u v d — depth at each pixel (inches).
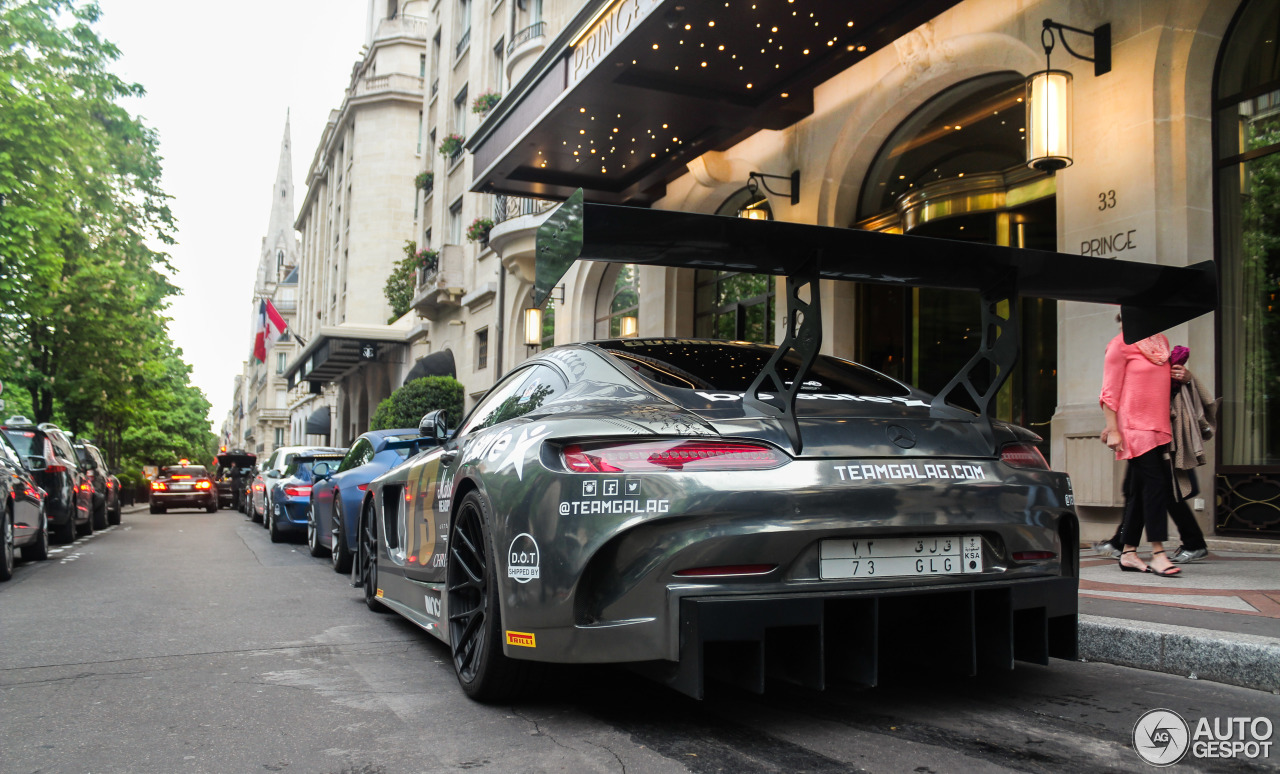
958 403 342.0
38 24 737.0
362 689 132.4
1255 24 247.4
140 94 835.4
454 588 132.0
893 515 100.6
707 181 441.1
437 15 1101.7
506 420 136.8
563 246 104.0
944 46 324.5
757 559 96.6
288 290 3545.8
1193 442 202.4
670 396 113.2
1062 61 280.5
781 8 306.5
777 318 413.7
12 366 812.0
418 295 1005.2
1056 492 112.0
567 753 99.2
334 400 1758.1
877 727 107.0
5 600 235.6
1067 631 112.6
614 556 100.0
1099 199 265.9
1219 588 169.9
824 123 384.8
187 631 185.8
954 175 342.0
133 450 1706.4
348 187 1605.6
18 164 703.1
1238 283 249.8
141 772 96.0
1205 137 252.7
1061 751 96.9
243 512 896.9
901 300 375.6
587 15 351.9
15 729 113.0
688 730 107.2
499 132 450.3
